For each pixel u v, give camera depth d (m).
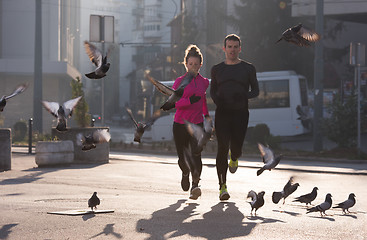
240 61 10.47
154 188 12.52
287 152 28.86
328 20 50.81
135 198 10.51
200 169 10.42
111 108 139.50
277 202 9.86
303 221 8.20
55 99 73.12
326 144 36.12
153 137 40.66
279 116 39.38
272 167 7.45
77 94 22.22
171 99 6.16
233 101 10.20
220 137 10.32
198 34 64.38
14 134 41.06
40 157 17.78
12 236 6.72
